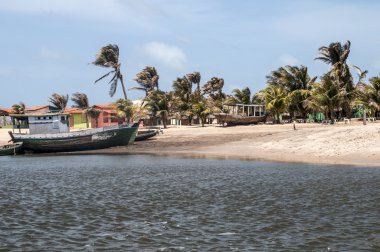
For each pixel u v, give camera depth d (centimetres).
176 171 3052
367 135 3894
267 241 1217
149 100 8069
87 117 9481
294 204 1725
